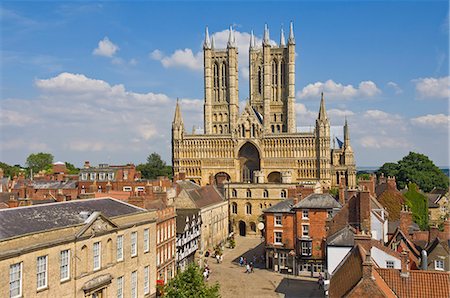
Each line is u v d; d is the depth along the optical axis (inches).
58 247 2127.2
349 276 1908.2
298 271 3939.5
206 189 5748.0
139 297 2768.2
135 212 2802.7
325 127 7608.3
